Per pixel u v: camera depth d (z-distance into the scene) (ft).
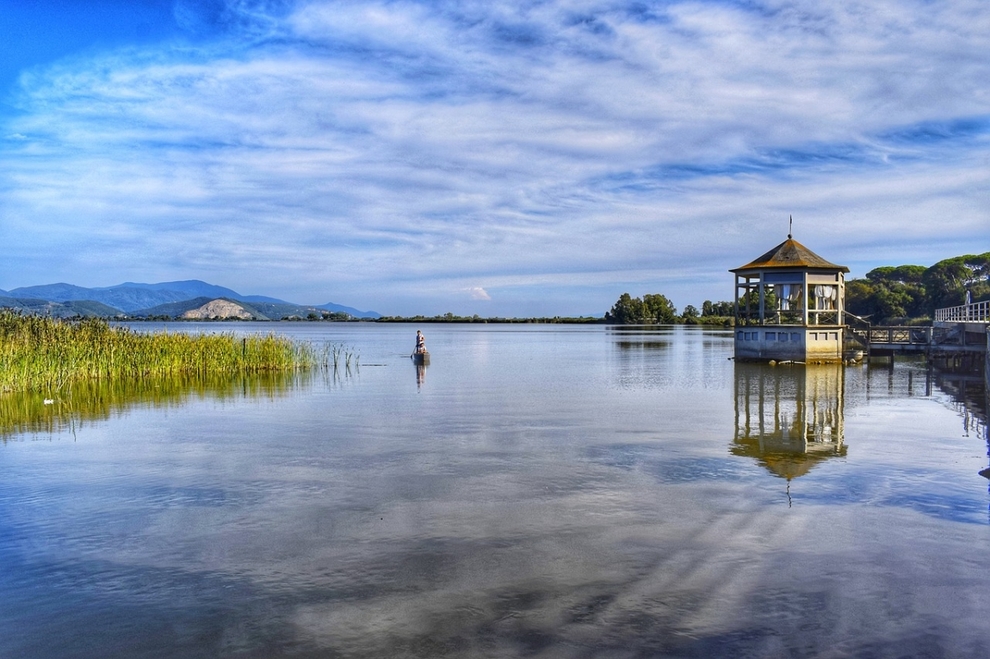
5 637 28.60
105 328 141.49
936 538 39.22
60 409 92.38
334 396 107.86
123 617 30.30
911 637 27.94
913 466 57.21
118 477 54.44
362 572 34.81
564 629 28.68
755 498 47.47
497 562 35.91
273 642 27.99
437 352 250.37
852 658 26.37
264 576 34.47
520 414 88.02
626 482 52.08
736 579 33.58
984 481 52.08
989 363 99.60
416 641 27.86
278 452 63.87
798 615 29.81
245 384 126.00
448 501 47.16
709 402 100.27
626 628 28.73
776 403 98.99
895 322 398.83
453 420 82.94
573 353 240.73
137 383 126.11
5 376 108.06
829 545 38.14
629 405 97.09
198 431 75.31
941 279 432.66
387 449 65.05
